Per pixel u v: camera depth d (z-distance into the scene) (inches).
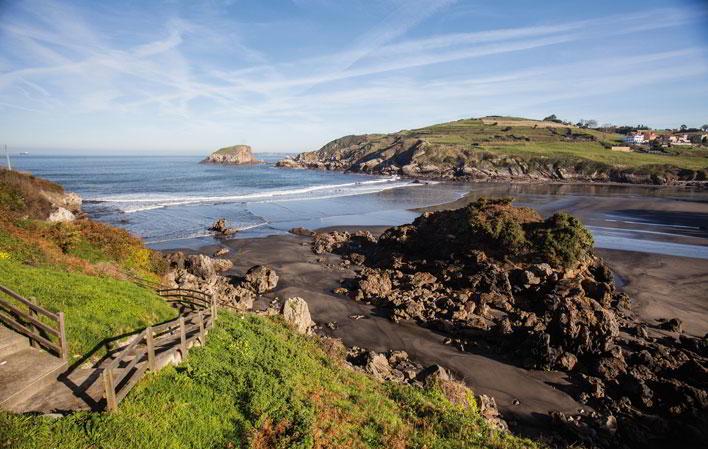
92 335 478.9
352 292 1323.8
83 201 2972.4
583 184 5315.0
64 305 524.4
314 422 434.6
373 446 431.2
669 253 1856.5
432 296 1266.0
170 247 1815.9
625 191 4515.3
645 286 1396.4
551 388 848.9
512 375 891.4
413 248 1669.5
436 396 647.8
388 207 3154.5
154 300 661.3
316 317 1146.0
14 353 415.2
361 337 1037.8
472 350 996.6
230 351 557.9
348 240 2018.9
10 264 641.0
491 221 1519.4
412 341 1027.3
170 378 442.3
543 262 1359.5
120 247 1042.1
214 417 403.5
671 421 720.3
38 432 315.3
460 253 1475.1
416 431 487.8
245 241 1966.0
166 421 372.5
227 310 790.5
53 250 849.5
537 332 965.2
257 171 7140.8
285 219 2596.0
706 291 1355.8
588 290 1253.7
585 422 735.7
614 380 855.7
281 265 1599.4
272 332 716.0
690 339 986.1
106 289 631.2
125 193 3629.4
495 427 590.9
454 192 4210.1
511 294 1252.5
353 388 586.2
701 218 2758.4
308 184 4916.3
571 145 7524.6
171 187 4212.6
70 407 362.9
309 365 610.5
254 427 407.8
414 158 6599.4
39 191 1833.2
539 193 4244.6
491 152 6456.7
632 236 2199.8
